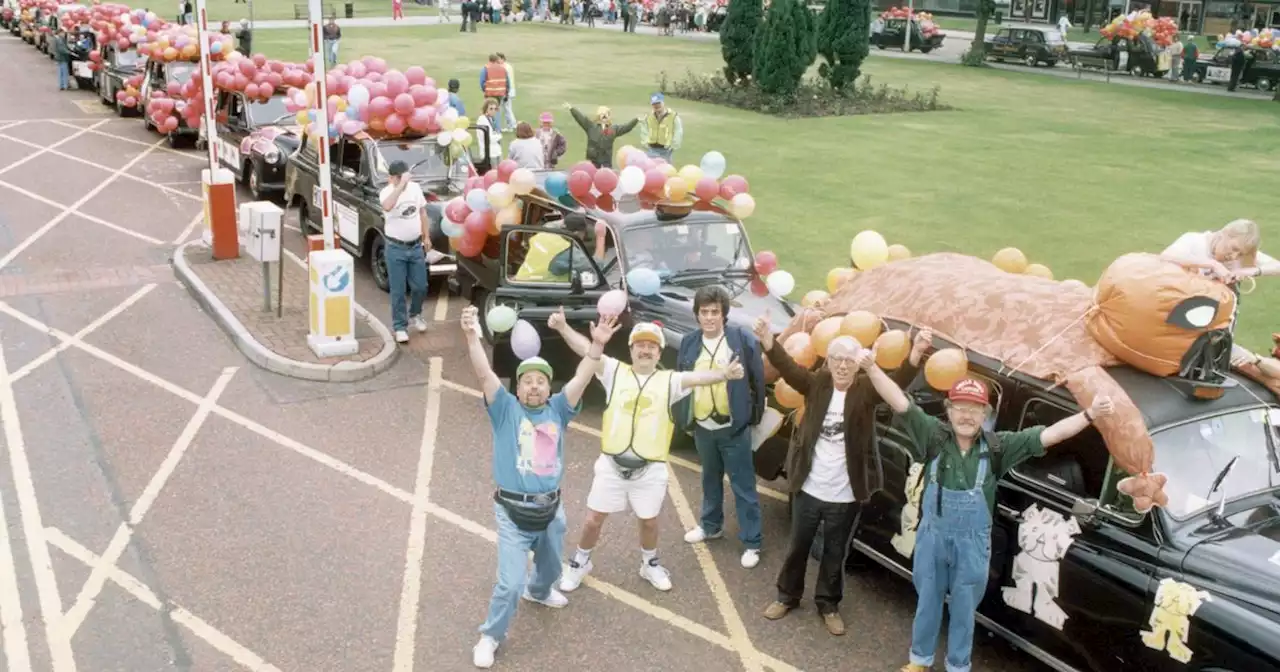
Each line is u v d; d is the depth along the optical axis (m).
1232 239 6.04
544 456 5.64
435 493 7.88
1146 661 5.10
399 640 6.05
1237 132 26.69
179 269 13.06
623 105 27.91
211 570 6.70
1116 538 5.26
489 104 19.20
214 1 65.81
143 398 9.38
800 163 21.06
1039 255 14.39
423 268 11.05
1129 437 5.09
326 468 8.21
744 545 7.03
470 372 10.40
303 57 36.44
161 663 5.76
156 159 20.86
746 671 5.90
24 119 25.25
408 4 73.44
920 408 5.74
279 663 5.80
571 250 9.23
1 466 8.00
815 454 6.03
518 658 5.93
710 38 52.50
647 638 6.18
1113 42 42.06
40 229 15.23
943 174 20.20
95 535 7.07
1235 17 59.72
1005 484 5.75
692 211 9.59
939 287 6.67
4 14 50.53
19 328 11.09
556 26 57.53
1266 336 11.39
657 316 8.65
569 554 7.10
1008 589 5.74
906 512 6.33
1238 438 5.54
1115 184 19.56
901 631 6.35
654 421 6.22
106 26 27.27
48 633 6.00
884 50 50.16
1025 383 5.77
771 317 8.60
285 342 10.59
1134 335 5.42
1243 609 4.75
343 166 13.57
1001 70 41.62
